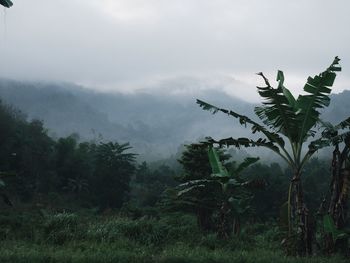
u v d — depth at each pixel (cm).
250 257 1138
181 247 1359
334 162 1321
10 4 1117
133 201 8125
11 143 7925
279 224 1345
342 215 1294
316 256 1217
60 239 1441
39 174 8238
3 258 1017
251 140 1350
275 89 1237
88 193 8156
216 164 1933
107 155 7825
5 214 3844
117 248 1320
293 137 1321
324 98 1268
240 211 1864
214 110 1336
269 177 6053
